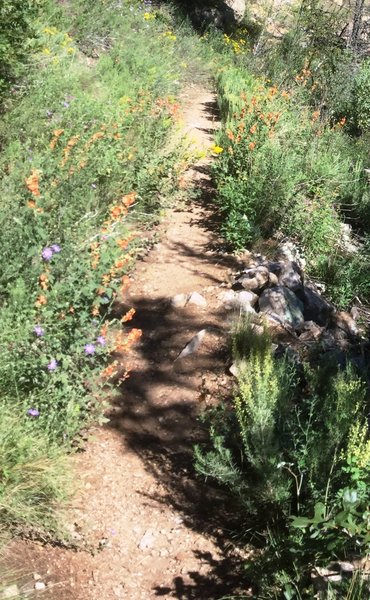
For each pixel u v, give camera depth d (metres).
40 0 8.45
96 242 5.33
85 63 11.93
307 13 15.68
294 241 7.89
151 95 10.21
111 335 5.62
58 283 4.62
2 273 4.79
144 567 4.03
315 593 3.52
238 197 7.80
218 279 6.94
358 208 9.20
